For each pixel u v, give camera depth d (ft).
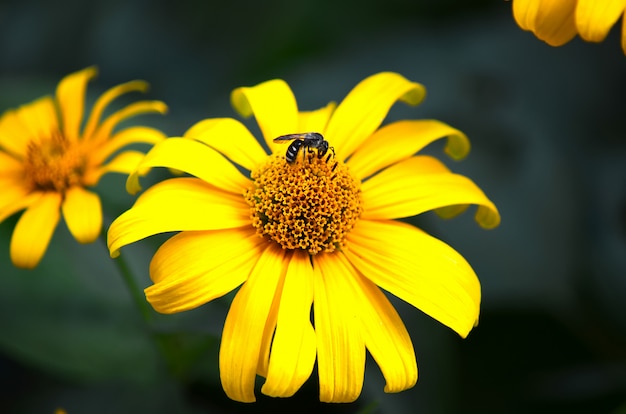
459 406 1.08
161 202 0.91
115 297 1.07
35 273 1.07
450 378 1.08
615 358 1.11
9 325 1.05
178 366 1.02
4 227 1.09
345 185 0.94
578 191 1.18
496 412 1.09
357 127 0.97
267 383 0.86
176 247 0.90
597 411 1.10
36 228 1.00
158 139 1.03
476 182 1.18
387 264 0.92
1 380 1.09
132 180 0.92
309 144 0.93
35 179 1.03
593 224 1.17
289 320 0.89
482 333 1.12
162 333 0.98
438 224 1.16
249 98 0.97
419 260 0.92
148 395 1.06
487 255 1.15
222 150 0.95
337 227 0.93
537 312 1.13
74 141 1.06
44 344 1.05
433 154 1.19
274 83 0.98
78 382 1.08
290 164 0.93
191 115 1.17
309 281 0.91
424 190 0.95
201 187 0.93
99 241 1.09
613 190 1.18
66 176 1.03
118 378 1.06
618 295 1.14
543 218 1.17
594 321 1.13
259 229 0.92
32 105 1.09
